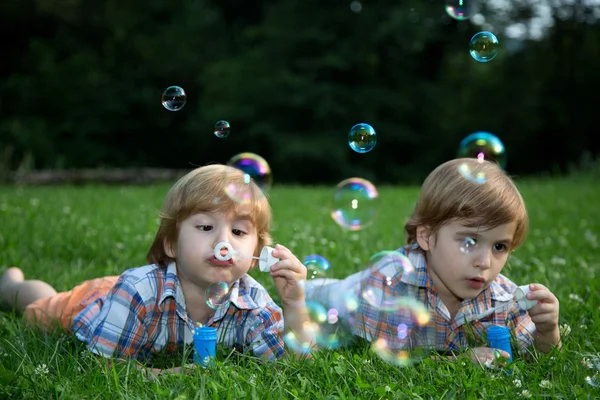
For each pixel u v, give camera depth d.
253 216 2.06
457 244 2.13
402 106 16.92
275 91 16.42
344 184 2.90
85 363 1.94
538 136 18.22
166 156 18.20
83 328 2.16
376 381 1.83
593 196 7.88
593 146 18.19
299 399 1.67
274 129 16.67
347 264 3.38
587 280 3.04
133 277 2.12
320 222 4.92
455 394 1.74
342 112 16.36
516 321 2.31
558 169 16.92
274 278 2.08
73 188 8.85
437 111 17.42
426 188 2.22
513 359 2.06
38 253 3.54
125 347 2.06
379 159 17.11
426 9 16.80
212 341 1.91
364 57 16.73
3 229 3.98
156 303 2.11
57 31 17.77
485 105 18.12
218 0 19.39
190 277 2.08
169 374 1.81
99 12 17.34
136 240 3.83
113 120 17.34
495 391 1.75
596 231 5.03
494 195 2.10
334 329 2.41
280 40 16.77
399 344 2.26
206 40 18.39
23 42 17.59
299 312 2.12
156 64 17.64
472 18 18.09
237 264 2.01
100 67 17.48
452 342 2.32
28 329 2.25
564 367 1.92
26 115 16.73
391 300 2.29
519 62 18.23
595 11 18.19
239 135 17.17
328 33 16.80
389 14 16.78
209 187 2.01
